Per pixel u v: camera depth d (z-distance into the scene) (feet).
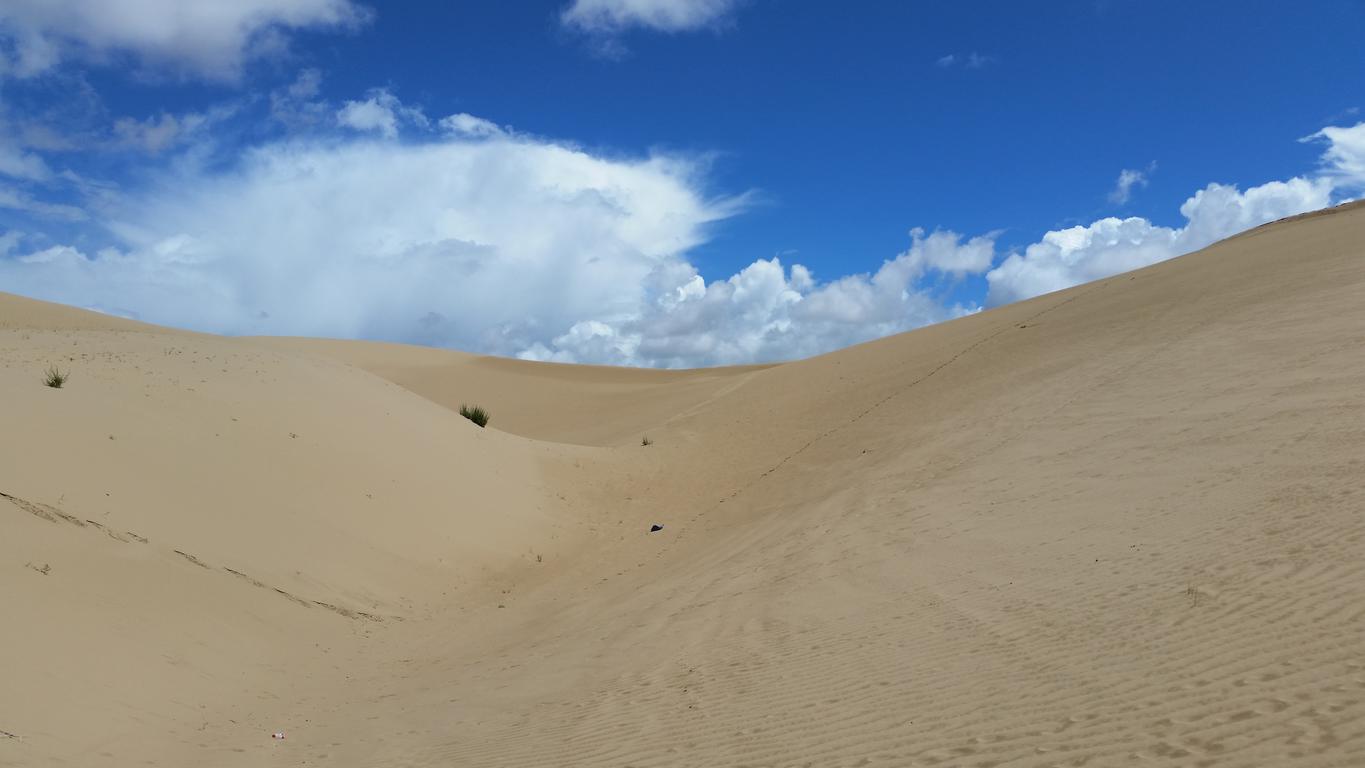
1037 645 24.16
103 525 39.75
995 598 30.25
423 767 24.79
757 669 28.30
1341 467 34.22
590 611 46.24
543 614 47.96
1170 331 76.59
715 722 23.81
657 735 23.81
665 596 45.39
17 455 41.16
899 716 21.06
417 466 65.10
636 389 158.81
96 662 30.94
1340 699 16.06
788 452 82.23
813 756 19.67
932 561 37.86
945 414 76.28
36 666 28.86
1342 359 51.49
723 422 99.55
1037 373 79.10
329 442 60.64
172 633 35.68
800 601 36.58
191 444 51.06
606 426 124.26
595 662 34.65
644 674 31.07
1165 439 47.37
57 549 36.42
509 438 84.84
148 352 64.13
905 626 29.43
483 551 59.72
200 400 56.85
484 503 66.08
